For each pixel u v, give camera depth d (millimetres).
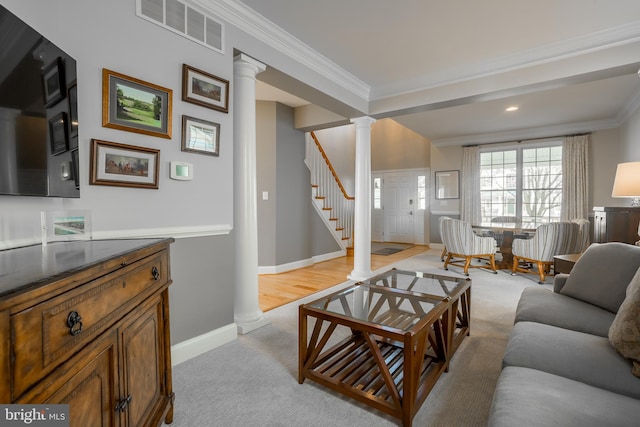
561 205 5762
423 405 1591
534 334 1456
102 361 912
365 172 4203
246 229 2582
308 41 2805
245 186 2568
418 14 2385
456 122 5504
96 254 1019
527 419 889
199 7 2129
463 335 2301
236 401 1636
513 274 4543
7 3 1254
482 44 2834
